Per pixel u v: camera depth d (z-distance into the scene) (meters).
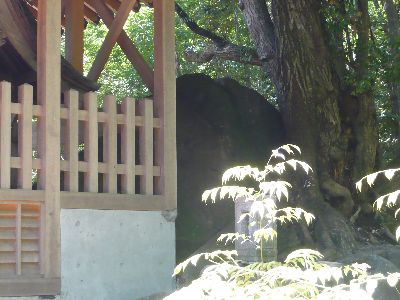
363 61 11.00
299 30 10.77
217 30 16.00
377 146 11.16
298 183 10.18
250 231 5.75
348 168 10.84
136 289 7.72
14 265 6.93
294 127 10.73
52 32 7.31
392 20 12.37
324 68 10.84
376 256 8.16
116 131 7.83
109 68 19.45
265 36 11.56
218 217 9.58
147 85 8.78
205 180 9.90
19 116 7.11
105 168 7.73
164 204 8.05
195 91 10.91
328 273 3.30
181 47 17.59
